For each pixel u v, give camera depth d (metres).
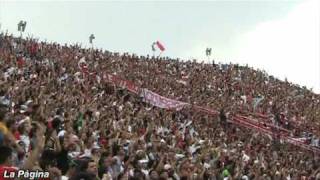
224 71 119.25
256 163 50.00
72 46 97.62
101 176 26.72
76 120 36.97
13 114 28.44
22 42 87.00
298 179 52.91
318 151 77.62
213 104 80.62
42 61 76.31
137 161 31.50
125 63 98.06
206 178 36.94
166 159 35.09
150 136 41.66
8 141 16.92
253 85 112.12
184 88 90.38
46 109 35.41
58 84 55.88
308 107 107.31
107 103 54.69
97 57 95.81
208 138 57.38
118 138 36.03
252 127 77.50
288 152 69.25
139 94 72.44
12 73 57.06
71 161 22.23
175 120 62.69
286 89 117.50
